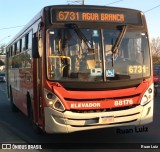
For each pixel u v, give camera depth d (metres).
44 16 4.84
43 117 4.81
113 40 4.90
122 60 4.87
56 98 4.63
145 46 5.04
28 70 6.11
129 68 4.88
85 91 4.68
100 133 5.76
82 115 4.62
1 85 25.02
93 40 4.83
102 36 4.86
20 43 7.25
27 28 6.34
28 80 6.12
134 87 4.87
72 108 4.63
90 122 4.65
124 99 4.78
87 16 4.89
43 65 4.77
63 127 4.63
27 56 6.27
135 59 4.94
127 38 4.96
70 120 4.62
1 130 6.34
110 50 4.86
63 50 4.75
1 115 8.38
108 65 4.80
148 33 5.10
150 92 4.96
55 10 4.84
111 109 4.73
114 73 4.80
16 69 7.91
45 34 4.77
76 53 4.77
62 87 4.65
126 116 4.79
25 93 6.53
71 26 4.81
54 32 4.79
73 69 4.71
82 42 4.80
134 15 5.09
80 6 4.91
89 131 5.90
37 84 5.25
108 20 4.95
